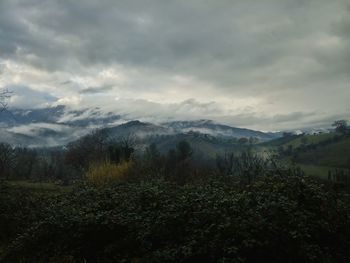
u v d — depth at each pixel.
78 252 10.90
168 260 9.45
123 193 13.81
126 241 10.67
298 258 9.21
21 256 11.44
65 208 13.01
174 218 10.26
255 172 14.38
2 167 35.62
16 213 14.92
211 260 9.20
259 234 9.28
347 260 9.70
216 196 10.98
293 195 11.14
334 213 10.55
